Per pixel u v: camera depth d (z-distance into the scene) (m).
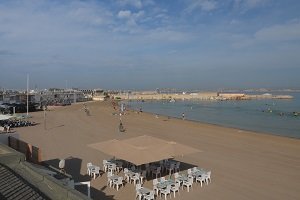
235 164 20.84
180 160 21.61
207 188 15.69
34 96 114.25
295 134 40.84
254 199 14.31
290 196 14.77
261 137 33.81
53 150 24.16
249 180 17.20
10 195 6.49
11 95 106.25
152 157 14.41
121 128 36.69
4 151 9.70
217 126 44.72
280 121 57.69
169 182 14.94
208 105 114.56
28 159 14.64
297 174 18.59
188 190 15.24
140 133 34.81
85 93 169.88
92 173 17.52
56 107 76.62
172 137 32.53
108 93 190.75
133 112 67.69
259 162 21.59
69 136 31.38
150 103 132.88
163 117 58.16
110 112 65.31
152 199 13.59
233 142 30.03
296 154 24.58
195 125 44.97
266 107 99.69
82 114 57.84
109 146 16.22
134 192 14.84
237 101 145.62
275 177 17.89
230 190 15.46
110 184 15.75
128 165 18.83
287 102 133.50
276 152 25.31
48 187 6.90
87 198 5.79
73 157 21.86
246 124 52.53
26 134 32.16
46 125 40.03
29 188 6.86
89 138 30.34
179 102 141.12
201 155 23.39
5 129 33.78
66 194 6.24
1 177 7.53
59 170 14.77
